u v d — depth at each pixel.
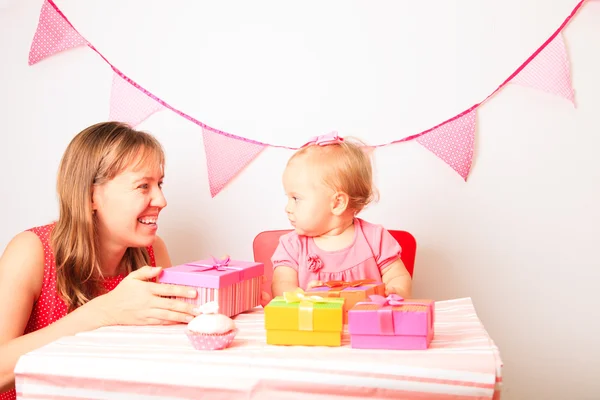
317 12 1.86
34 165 2.02
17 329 1.27
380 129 1.84
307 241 1.47
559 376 1.81
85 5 1.97
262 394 0.84
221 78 1.92
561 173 1.78
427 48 1.81
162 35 1.94
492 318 1.83
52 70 2.00
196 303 1.11
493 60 1.78
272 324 0.93
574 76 1.76
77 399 0.89
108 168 1.31
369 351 0.88
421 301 0.97
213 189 1.92
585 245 1.78
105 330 1.06
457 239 1.83
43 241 1.37
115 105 1.95
